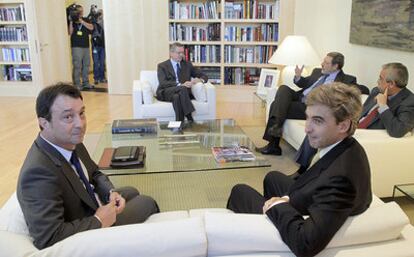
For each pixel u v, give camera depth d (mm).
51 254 1094
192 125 3914
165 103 4535
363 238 1253
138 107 4457
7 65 6977
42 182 1344
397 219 1282
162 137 3484
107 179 1989
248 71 6711
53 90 1436
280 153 3955
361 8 4098
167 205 2916
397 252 1240
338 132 1380
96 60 8344
